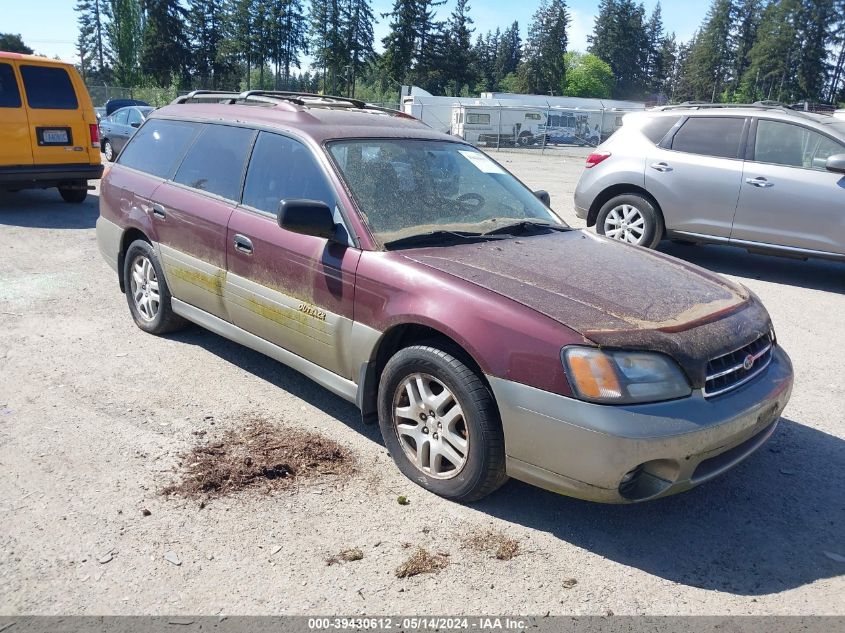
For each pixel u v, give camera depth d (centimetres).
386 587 284
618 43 11006
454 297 331
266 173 442
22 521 313
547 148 3675
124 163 577
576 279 353
